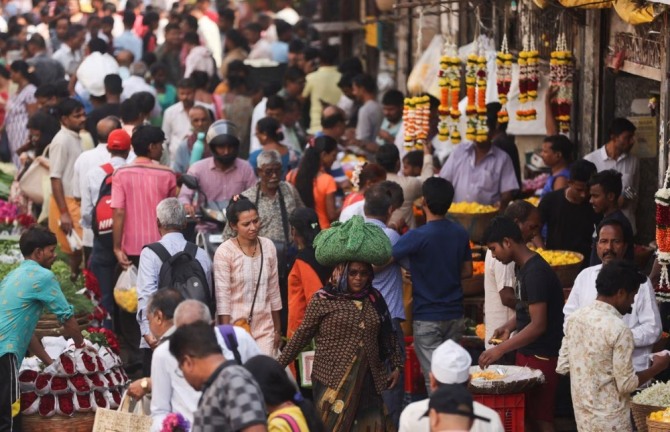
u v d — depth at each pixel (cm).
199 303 1941
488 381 2347
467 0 3588
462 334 2702
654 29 2883
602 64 3359
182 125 4419
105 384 2652
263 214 2975
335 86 5103
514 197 3528
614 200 2723
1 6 8906
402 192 2919
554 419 2597
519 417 2381
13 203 4100
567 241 3070
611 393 2138
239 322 2603
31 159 4128
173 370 1984
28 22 7788
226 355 1961
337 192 3509
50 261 2598
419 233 2652
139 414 2128
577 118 3575
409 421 1769
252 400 1678
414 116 3659
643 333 2294
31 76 5094
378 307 2353
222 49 7162
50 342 2764
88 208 3453
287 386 1777
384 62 5669
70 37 6356
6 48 6475
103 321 3275
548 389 2439
